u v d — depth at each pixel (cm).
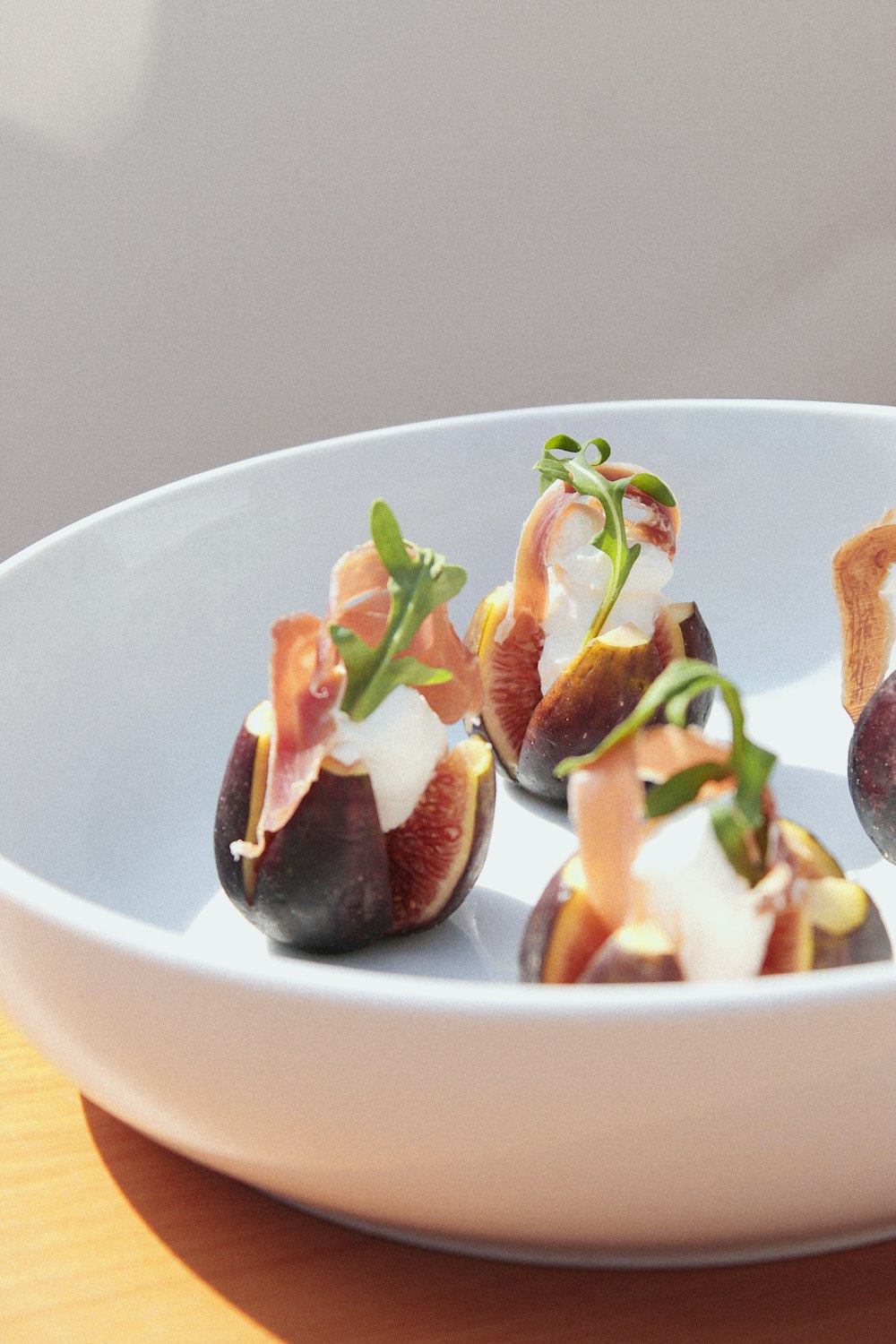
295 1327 39
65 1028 39
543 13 103
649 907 41
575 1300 39
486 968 47
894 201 116
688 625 53
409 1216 39
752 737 55
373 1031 36
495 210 106
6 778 50
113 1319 39
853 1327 39
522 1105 36
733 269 114
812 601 58
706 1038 36
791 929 41
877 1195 38
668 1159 37
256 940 49
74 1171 42
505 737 53
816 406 59
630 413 60
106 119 96
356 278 105
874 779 48
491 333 109
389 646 46
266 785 48
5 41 93
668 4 105
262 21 96
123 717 53
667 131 109
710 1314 39
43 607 52
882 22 111
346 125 101
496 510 60
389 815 47
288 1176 39
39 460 103
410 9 99
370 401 108
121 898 51
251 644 56
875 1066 36
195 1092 38
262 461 57
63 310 100
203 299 102
